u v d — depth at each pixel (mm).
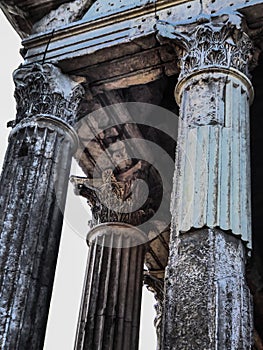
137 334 16812
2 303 13242
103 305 16938
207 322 11047
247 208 12641
